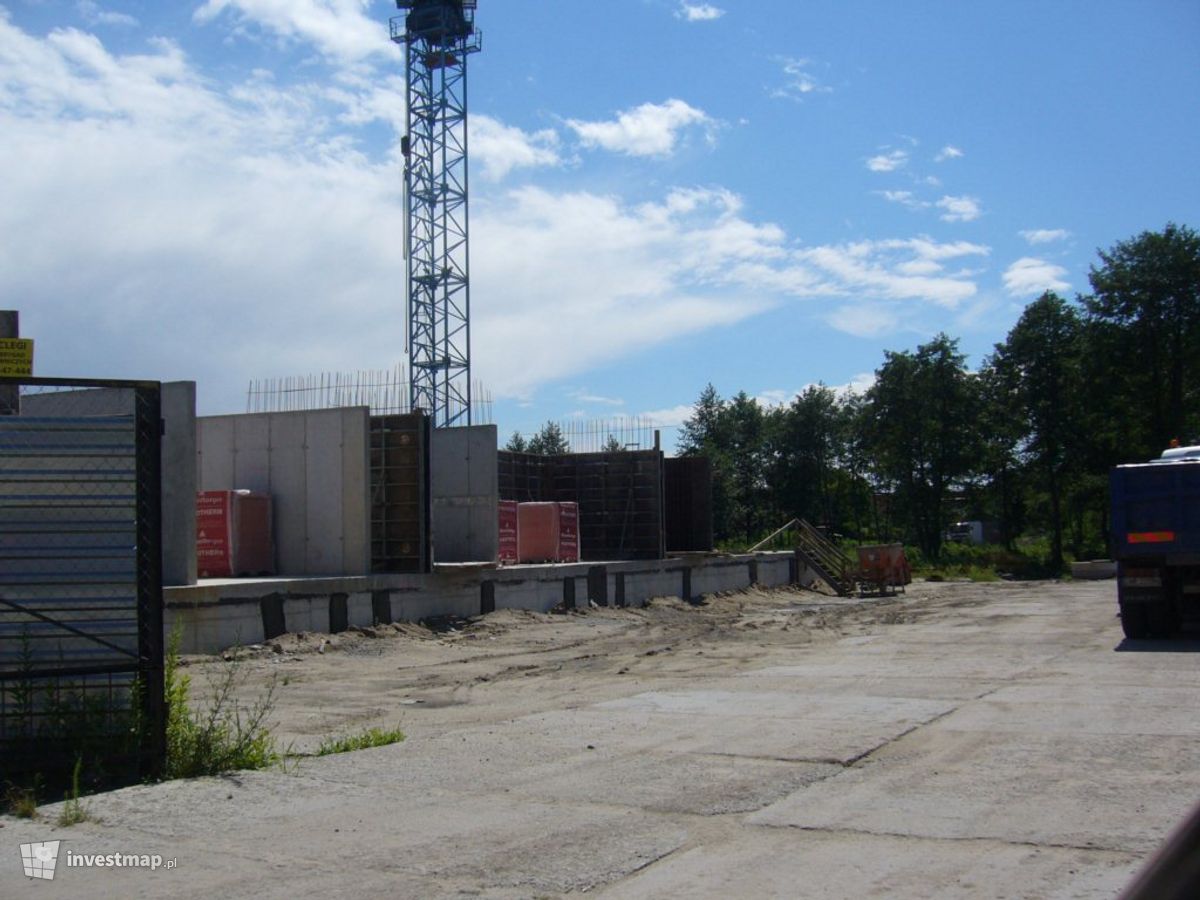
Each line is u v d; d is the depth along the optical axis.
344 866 6.15
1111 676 13.52
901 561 40.16
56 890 5.86
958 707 11.32
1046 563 62.75
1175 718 10.34
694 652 18.64
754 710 11.45
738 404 85.25
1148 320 59.22
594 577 28.38
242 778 8.42
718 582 35.56
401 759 9.13
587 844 6.48
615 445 38.97
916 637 20.30
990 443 69.31
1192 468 17.02
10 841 6.77
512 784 8.13
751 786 7.91
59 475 8.55
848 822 6.86
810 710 11.35
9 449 8.49
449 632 21.58
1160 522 17.23
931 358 70.12
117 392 16.23
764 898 5.48
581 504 36.00
